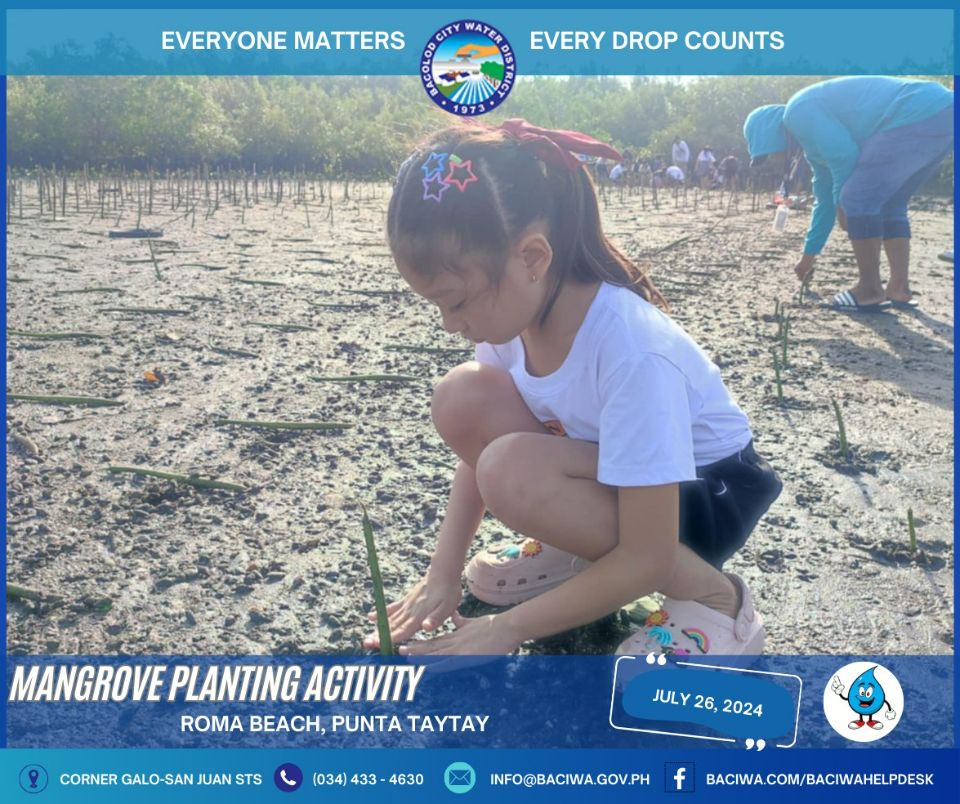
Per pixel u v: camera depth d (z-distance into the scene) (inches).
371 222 264.5
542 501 49.4
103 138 505.0
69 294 143.8
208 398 96.6
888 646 54.7
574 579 50.0
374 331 126.5
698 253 212.1
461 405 56.4
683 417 48.3
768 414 96.1
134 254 185.8
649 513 47.6
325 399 97.3
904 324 138.3
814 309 147.8
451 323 48.4
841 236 249.3
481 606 60.2
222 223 247.4
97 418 89.7
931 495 76.1
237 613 57.1
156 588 59.5
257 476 77.2
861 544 67.6
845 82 141.3
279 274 168.4
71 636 54.4
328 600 58.9
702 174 512.1
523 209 45.7
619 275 50.9
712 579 53.0
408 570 62.7
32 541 64.8
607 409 48.1
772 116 167.5
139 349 114.0
